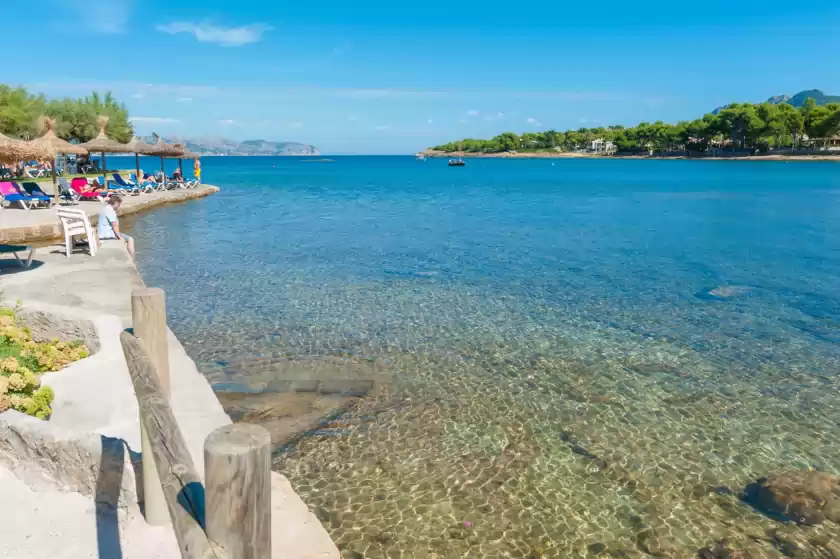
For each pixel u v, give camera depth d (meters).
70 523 3.97
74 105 51.41
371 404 7.03
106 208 14.21
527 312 11.15
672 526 5.02
